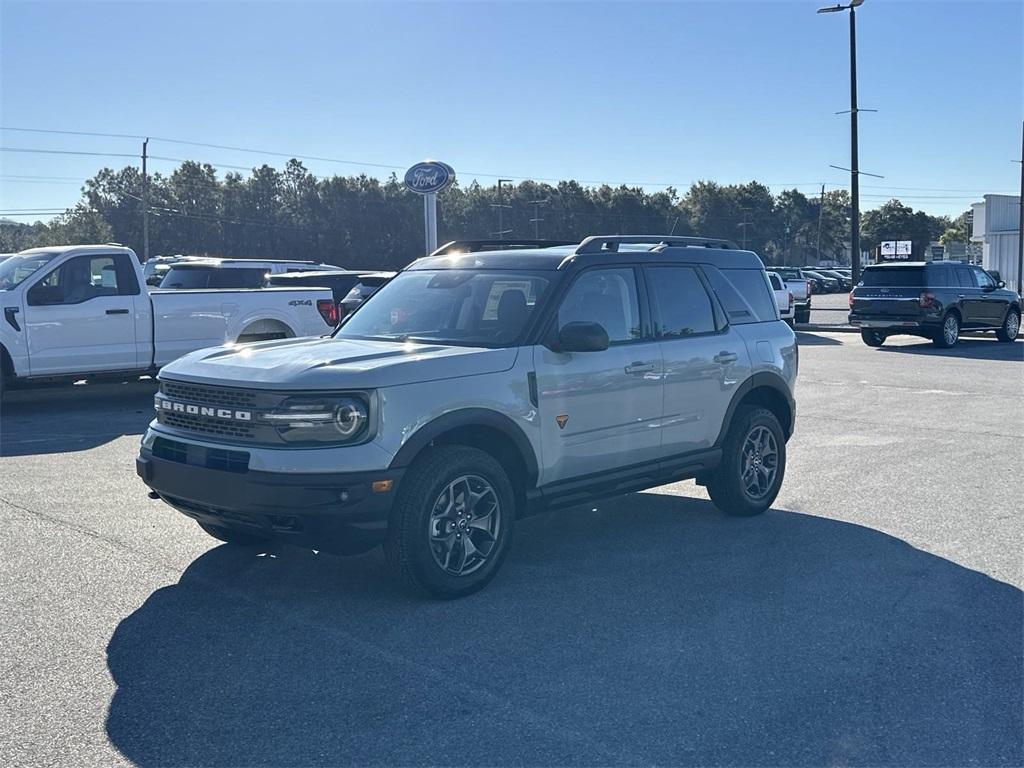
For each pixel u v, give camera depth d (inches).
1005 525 288.8
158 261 1493.6
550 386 237.3
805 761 150.9
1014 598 224.8
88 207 3772.1
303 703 170.4
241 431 211.9
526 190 3750.0
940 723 163.0
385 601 222.1
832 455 395.9
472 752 153.3
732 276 301.4
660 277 274.8
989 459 386.3
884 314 899.4
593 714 166.2
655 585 233.9
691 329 280.1
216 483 210.8
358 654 191.8
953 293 901.2
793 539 275.0
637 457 261.4
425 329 254.4
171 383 229.0
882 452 401.4
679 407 270.4
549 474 240.1
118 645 196.2
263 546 263.9
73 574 241.1
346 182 3614.7
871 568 247.4
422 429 212.5
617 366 252.5
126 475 356.2
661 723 162.9
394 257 3636.8
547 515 304.0
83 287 518.9
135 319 527.2
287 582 236.1
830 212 4884.4
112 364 523.5
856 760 151.3
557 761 150.6
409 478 213.2
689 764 149.8
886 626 206.8
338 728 161.3
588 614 213.9
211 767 149.0
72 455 394.9
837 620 210.4
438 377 217.6
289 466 202.7
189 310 542.3
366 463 204.7
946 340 894.4
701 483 299.9
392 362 215.3
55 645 196.2
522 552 262.5
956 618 211.8
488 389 225.0
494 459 227.8
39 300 507.5
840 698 172.4
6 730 160.6
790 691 175.0
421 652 192.7
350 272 752.3
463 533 223.0
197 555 257.6
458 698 172.2
